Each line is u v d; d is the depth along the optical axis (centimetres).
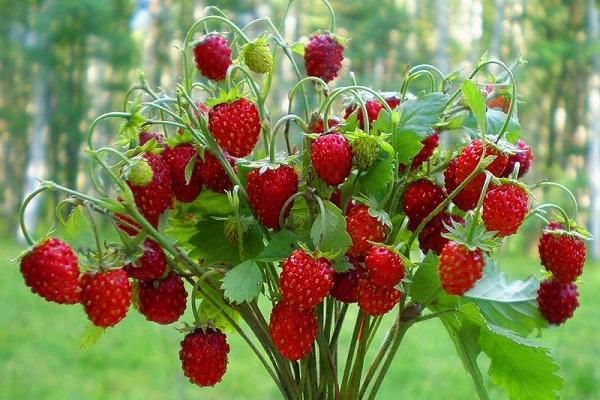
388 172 28
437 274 29
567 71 403
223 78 30
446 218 29
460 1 454
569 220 29
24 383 105
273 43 31
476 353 31
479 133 29
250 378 107
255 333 30
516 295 30
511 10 412
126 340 129
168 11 353
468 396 96
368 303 28
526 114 409
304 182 29
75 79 367
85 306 27
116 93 374
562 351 113
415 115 29
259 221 29
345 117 31
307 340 28
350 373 30
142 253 28
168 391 102
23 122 380
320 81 29
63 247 27
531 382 30
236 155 28
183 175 29
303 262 27
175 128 32
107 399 98
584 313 150
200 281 29
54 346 128
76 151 370
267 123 29
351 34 369
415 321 30
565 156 415
